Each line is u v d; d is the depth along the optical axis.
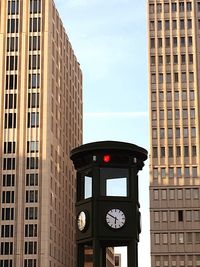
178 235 139.88
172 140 145.62
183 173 143.50
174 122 146.62
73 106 189.88
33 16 161.12
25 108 155.00
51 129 155.88
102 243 33.56
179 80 149.00
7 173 150.50
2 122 154.50
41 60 158.00
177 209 141.38
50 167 152.50
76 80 197.50
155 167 144.38
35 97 155.50
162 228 140.38
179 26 151.88
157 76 149.75
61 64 173.50
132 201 33.03
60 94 170.12
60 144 166.50
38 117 154.00
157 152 145.25
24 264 143.75
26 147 152.12
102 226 32.34
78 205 33.81
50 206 150.25
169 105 147.62
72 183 180.38
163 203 142.00
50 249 148.00
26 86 156.62
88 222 32.66
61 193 164.25
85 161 34.28
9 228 146.62
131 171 33.47
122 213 32.69
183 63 149.88
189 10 152.88
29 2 162.12
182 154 144.62
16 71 157.75
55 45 166.25
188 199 142.00
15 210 147.50
